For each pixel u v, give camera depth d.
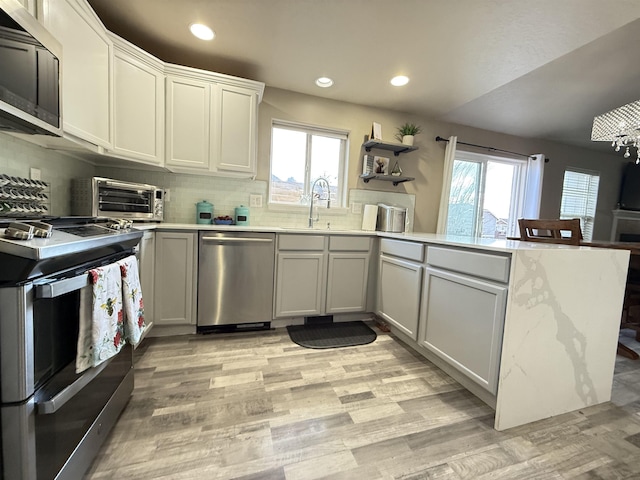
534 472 1.08
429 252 1.88
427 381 1.69
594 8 1.58
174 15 1.81
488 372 1.39
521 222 2.48
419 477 1.04
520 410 1.35
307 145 3.04
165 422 1.26
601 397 1.56
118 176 2.40
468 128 3.67
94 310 0.88
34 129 1.20
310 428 1.27
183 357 1.87
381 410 1.41
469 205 3.89
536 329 1.35
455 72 2.36
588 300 1.46
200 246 2.14
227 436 1.20
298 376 1.70
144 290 1.93
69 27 1.46
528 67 2.24
